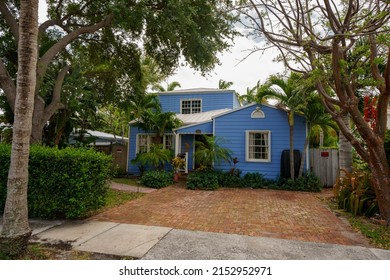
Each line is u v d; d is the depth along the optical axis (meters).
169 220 5.20
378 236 4.28
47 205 4.89
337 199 6.81
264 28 4.71
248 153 10.70
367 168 6.93
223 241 3.99
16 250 3.15
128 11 7.10
